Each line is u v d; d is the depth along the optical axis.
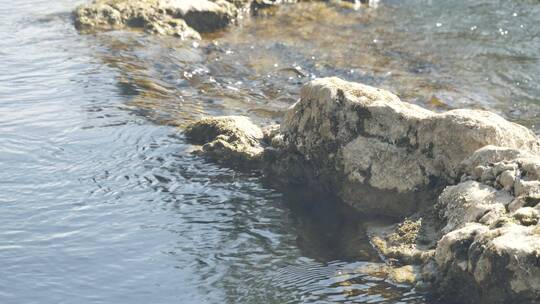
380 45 21.30
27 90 17.91
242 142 14.91
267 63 20.05
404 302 10.70
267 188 13.97
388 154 13.41
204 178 14.23
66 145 15.31
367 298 10.84
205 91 18.17
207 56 20.36
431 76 19.22
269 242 12.39
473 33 21.94
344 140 13.72
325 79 14.27
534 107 17.52
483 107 17.44
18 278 11.46
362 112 13.66
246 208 13.35
